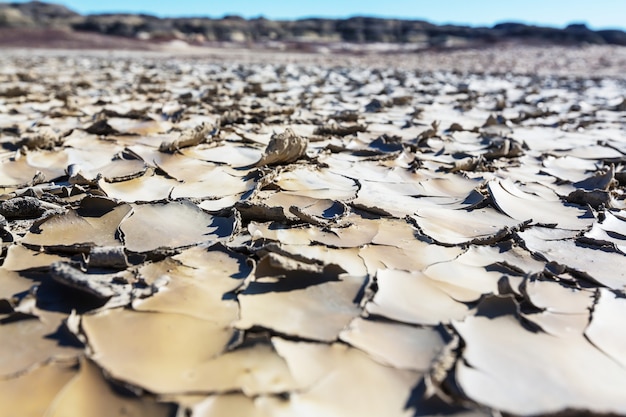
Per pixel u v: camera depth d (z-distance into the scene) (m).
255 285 0.28
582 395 0.21
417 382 0.21
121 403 0.20
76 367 0.21
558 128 0.81
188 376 0.21
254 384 0.21
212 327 0.24
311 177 0.48
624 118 0.92
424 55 3.91
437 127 0.71
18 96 1.03
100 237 0.33
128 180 0.46
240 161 0.53
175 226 0.36
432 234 0.36
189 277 0.29
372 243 0.34
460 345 0.24
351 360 0.22
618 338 0.25
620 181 0.51
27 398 0.20
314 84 1.45
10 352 0.23
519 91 1.42
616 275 0.31
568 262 0.33
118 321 0.25
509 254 0.34
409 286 0.29
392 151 0.60
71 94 1.06
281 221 0.37
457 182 0.49
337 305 0.26
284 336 0.24
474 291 0.28
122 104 0.95
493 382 0.21
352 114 0.82
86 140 0.62
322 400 0.20
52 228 0.34
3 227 0.34
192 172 0.49
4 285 0.28
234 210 0.37
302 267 0.28
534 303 0.27
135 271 0.29
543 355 0.23
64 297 0.26
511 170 0.55
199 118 0.81
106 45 4.82
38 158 0.53
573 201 0.44
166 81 1.43
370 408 0.20
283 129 0.72
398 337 0.24
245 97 1.07
